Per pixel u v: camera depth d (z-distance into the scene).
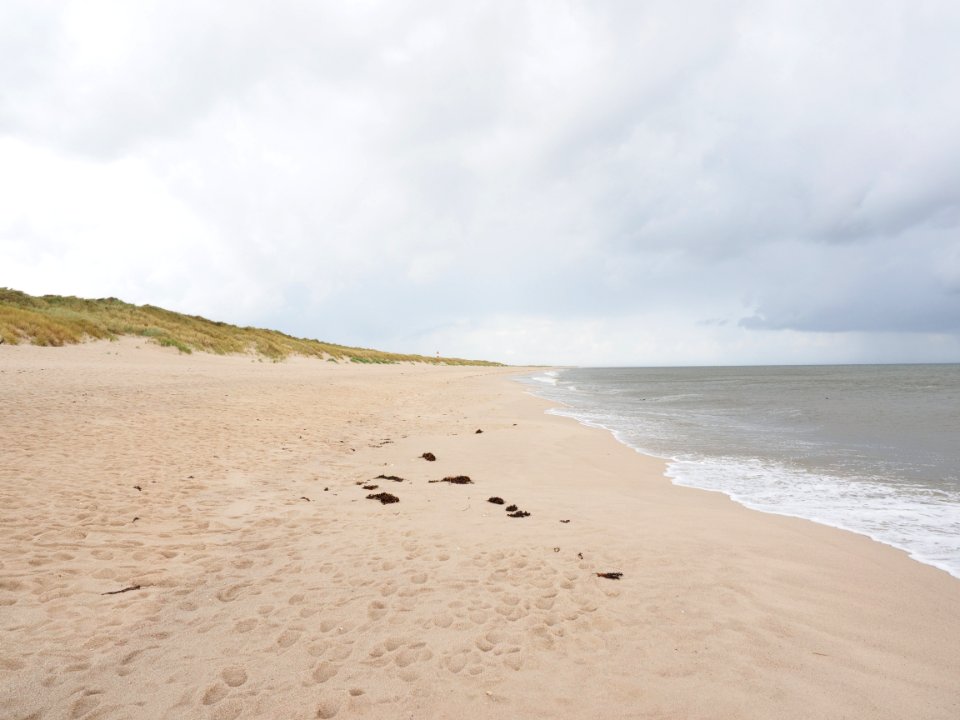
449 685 3.04
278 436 10.94
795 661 3.35
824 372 92.69
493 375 62.72
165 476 7.23
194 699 2.88
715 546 5.48
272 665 3.22
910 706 2.91
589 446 12.27
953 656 3.47
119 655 3.26
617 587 4.41
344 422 13.80
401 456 10.01
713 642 3.55
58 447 8.05
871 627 3.85
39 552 4.60
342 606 4.01
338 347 62.06
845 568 5.02
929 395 30.33
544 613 3.94
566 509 6.84
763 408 23.11
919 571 5.01
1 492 5.94
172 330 32.53
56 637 3.40
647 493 8.06
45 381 13.71
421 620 3.81
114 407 11.57
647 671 3.20
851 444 13.16
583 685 3.05
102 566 4.46
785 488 8.59
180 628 3.62
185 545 5.07
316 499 6.87
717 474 9.66
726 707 2.87
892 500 7.84
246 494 6.86
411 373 46.59
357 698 2.92
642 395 32.62
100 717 2.71
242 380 20.19
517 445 11.82
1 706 2.72
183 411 12.24
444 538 5.54
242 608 3.94
